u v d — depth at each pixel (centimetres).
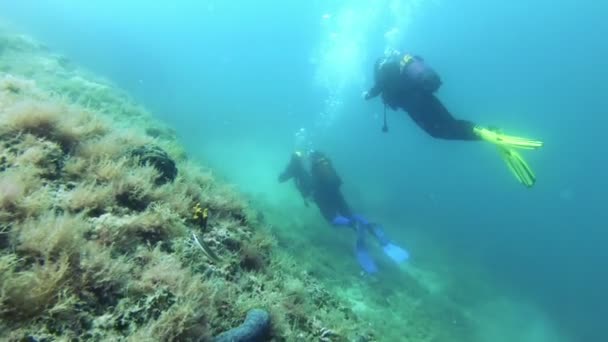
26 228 223
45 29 2250
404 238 1352
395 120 3080
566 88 9400
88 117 403
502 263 1609
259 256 380
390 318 675
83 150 334
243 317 274
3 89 402
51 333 188
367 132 3109
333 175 901
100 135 381
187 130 1503
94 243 236
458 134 511
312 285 438
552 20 8056
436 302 893
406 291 859
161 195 333
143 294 232
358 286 738
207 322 239
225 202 421
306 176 959
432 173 2811
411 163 2819
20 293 186
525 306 1208
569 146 7662
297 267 462
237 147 1602
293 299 346
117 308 217
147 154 366
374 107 2742
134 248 265
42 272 200
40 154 292
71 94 784
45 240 218
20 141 306
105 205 288
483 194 2991
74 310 203
